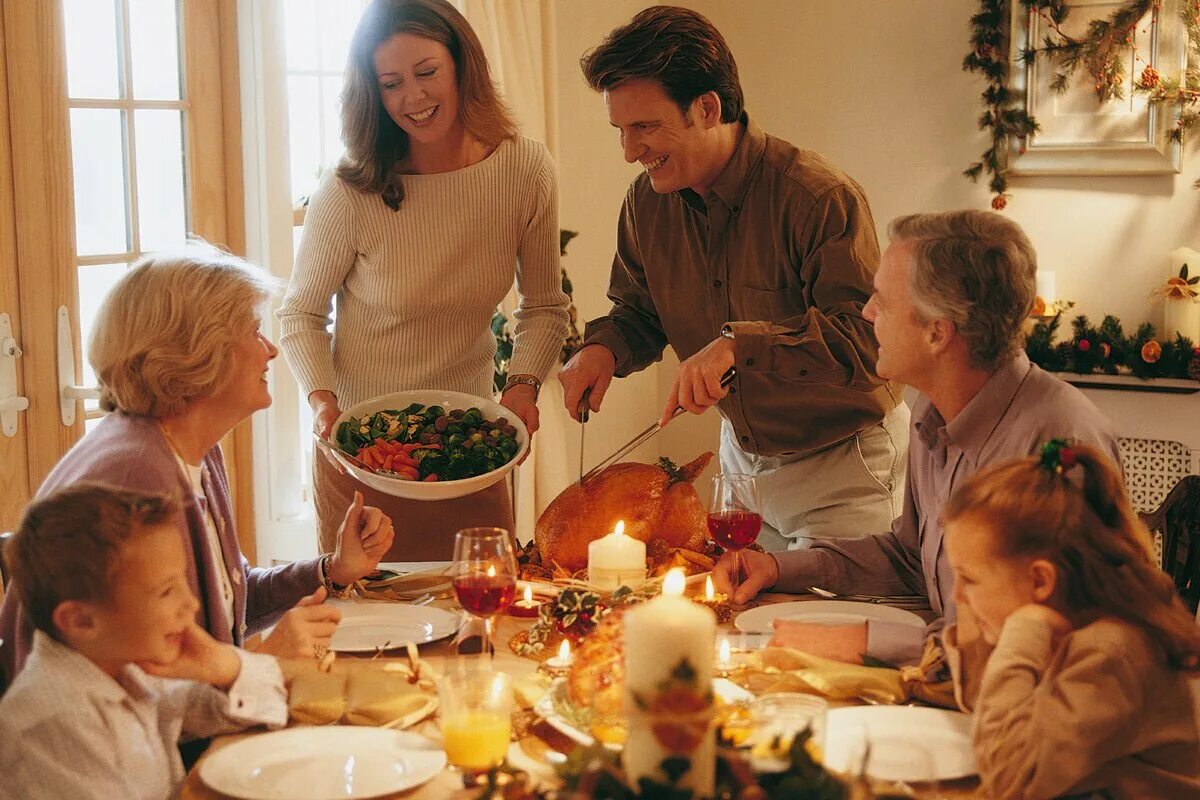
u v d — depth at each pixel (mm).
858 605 1915
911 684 1547
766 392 2463
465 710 1333
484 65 2451
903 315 1724
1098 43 4230
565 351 4051
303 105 3643
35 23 2756
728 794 960
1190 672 1300
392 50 2316
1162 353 4230
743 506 1910
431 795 1288
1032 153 4453
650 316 2715
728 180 2396
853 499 2518
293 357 2559
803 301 2434
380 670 1598
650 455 5164
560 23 4316
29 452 2832
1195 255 4199
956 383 1741
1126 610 1286
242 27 3361
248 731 1488
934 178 4668
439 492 2090
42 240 2811
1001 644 1298
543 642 1700
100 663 1390
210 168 3332
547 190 2584
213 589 1744
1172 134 4199
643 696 936
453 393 2332
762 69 4898
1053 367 4398
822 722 1203
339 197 2473
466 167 2488
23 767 1335
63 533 1345
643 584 1882
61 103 2832
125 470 1641
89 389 2895
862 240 2332
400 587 2031
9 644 1620
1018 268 1654
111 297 1734
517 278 2740
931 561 1888
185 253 1797
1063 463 1347
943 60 4578
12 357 2758
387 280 2510
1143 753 1263
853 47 4730
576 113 4457
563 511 2070
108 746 1355
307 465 3699
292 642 1664
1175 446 4297
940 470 1849
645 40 2238
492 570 1542
